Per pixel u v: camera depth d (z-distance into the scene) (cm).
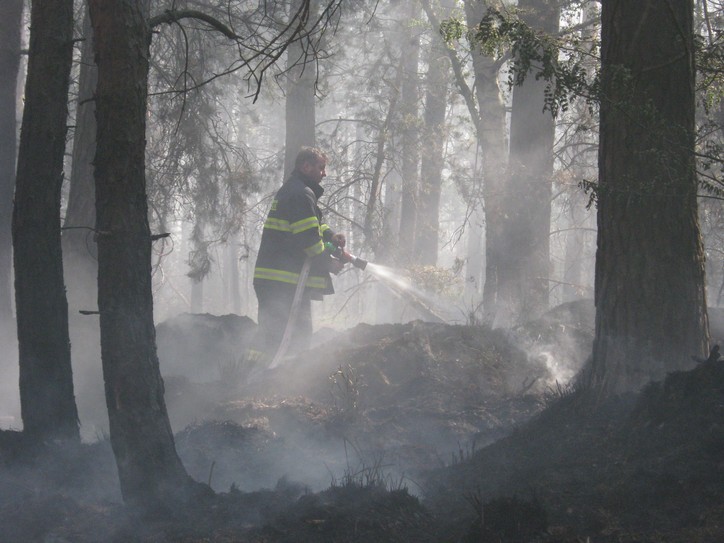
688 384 434
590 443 452
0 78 1338
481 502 374
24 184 519
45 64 519
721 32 631
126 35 409
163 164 1458
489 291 1282
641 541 326
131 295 411
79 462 489
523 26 506
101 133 411
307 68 1603
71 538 371
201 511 395
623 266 505
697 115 869
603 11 522
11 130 1343
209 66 1479
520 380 709
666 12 496
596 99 487
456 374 706
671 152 469
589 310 821
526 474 435
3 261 1308
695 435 401
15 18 1345
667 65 493
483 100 1311
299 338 827
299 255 816
